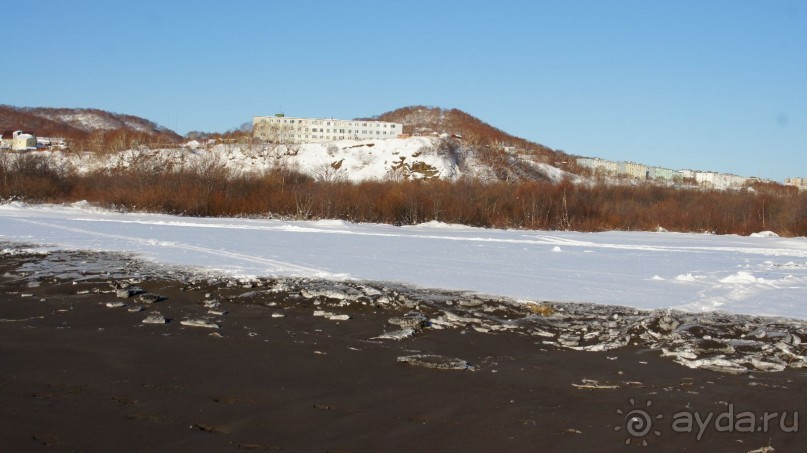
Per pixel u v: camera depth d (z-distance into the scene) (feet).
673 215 144.05
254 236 78.13
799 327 39.70
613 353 34.32
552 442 23.41
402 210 126.82
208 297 44.04
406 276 52.26
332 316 39.81
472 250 71.97
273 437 23.06
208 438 22.76
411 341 35.50
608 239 100.58
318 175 179.01
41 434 22.53
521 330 38.11
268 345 33.96
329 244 72.33
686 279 54.49
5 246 62.95
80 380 28.04
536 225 130.31
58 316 38.55
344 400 26.84
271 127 340.59
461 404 26.76
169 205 122.93
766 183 329.11
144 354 31.81
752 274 59.21
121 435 22.71
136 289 45.19
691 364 32.50
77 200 132.26
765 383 30.22
